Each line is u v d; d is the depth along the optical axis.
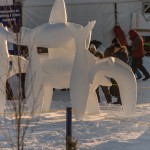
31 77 28.69
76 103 29.50
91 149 22.36
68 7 61.31
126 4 63.31
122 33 62.53
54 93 44.75
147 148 22.23
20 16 35.59
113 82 37.84
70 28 29.56
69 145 19.09
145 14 64.69
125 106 30.64
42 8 60.31
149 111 34.03
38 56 29.98
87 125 28.39
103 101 39.06
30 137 25.19
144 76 52.56
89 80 29.72
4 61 30.14
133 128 27.52
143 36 65.25
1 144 23.48
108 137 25.36
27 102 29.80
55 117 31.22
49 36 29.45
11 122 28.05
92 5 62.03
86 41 29.73
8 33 29.83
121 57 39.50
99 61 30.31
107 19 62.81
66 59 30.97
